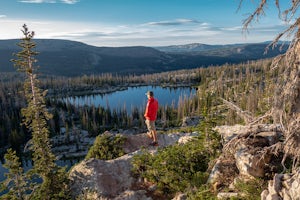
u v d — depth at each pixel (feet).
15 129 368.48
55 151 369.91
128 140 53.93
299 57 20.48
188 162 35.73
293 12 20.48
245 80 505.66
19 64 81.87
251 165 26.48
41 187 43.96
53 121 424.05
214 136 36.29
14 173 48.93
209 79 630.33
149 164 38.81
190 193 29.96
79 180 40.09
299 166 23.34
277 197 20.49
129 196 34.37
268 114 25.11
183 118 403.13
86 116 465.47
